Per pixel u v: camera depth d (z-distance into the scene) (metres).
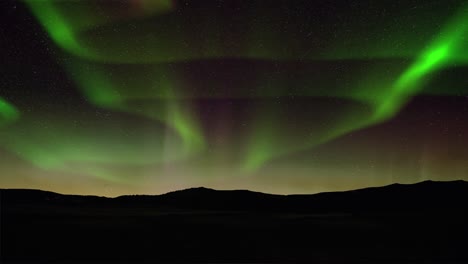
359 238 12.68
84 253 10.97
